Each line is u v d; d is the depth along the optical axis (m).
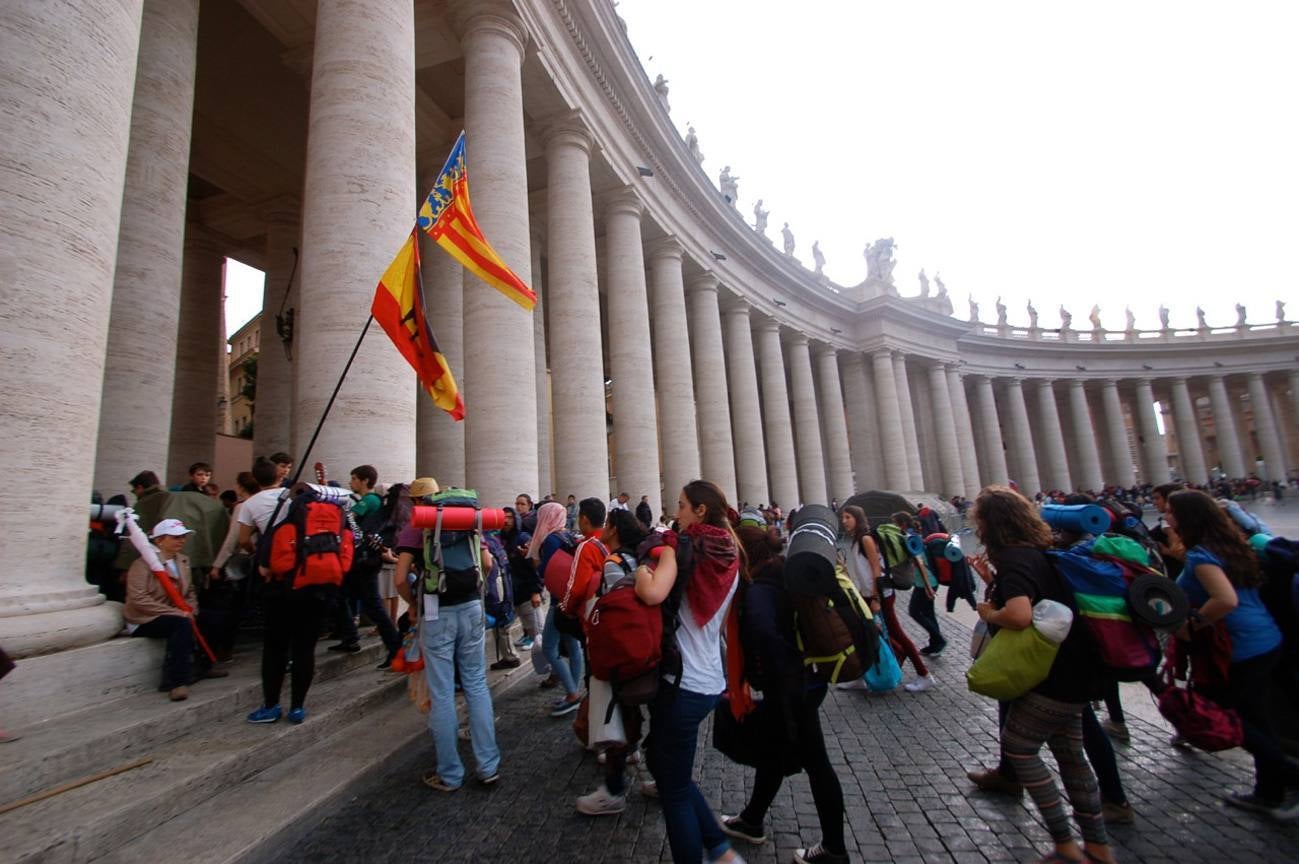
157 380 8.12
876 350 39.91
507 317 11.75
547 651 6.23
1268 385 64.88
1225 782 4.60
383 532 6.40
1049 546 3.59
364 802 4.34
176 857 3.29
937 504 34.88
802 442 34.41
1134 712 6.34
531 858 3.63
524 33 13.09
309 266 7.69
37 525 4.19
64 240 4.39
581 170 16.02
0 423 4.05
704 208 24.78
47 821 3.22
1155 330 60.97
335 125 7.90
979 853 3.69
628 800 4.43
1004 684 3.35
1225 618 4.11
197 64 13.80
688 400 21.70
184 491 5.87
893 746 5.49
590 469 14.77
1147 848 3.71
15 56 4.29
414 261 6.31
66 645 4.29
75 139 4.50
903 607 13.35
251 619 7.41
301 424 7.38
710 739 5.88
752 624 3.59
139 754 4.14
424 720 5.46
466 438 11.64
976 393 53.62
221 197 17.12
